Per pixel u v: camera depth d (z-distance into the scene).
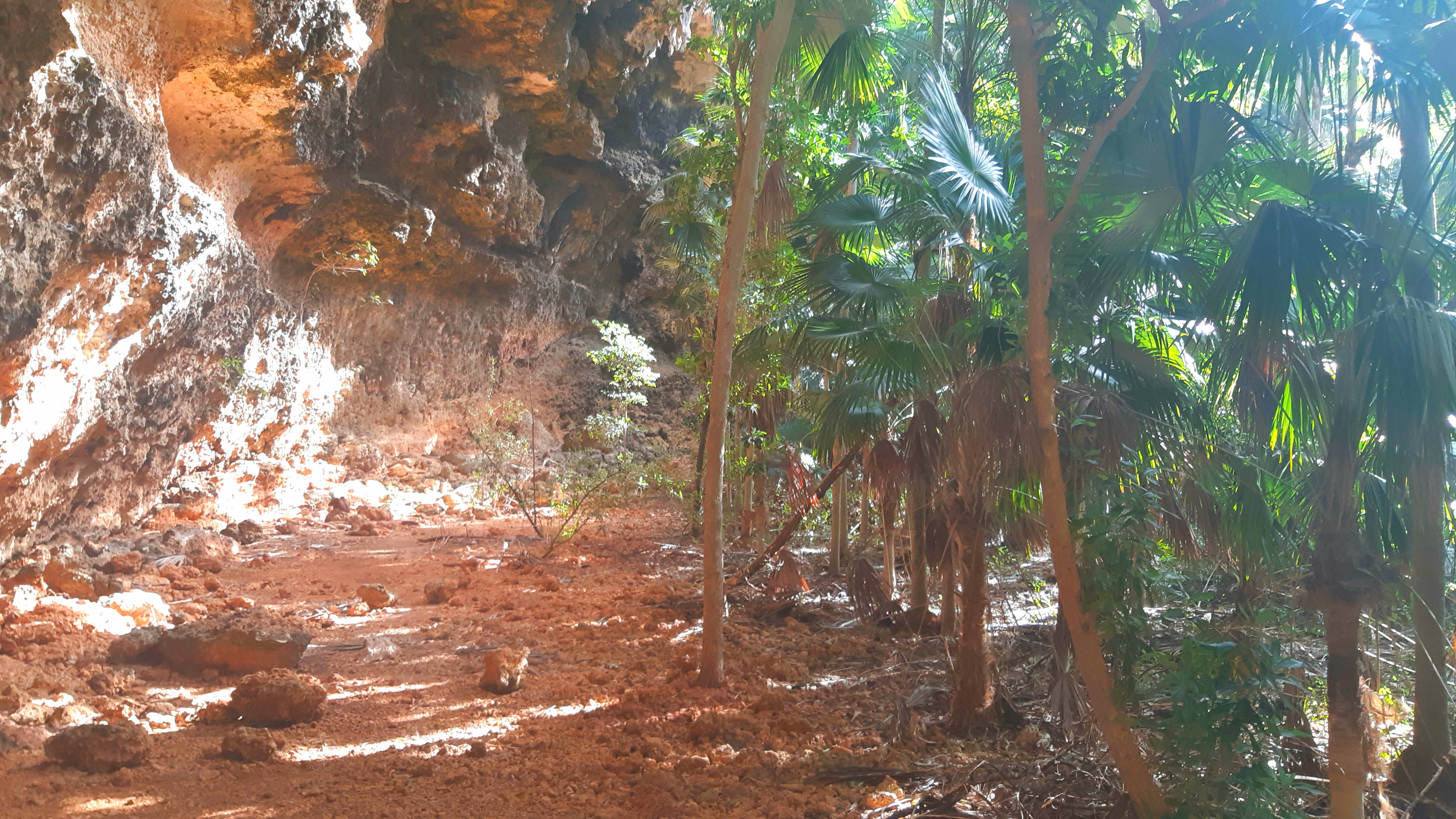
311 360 14.12
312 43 9.56
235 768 4.98
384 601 8.97
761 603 9.21
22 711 5.38
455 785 4.82
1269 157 4.53
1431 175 4.24
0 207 6.50
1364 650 4.55
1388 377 3.84
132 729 4.99
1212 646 3.82
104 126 7.10
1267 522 4.79
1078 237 4.68
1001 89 7.07
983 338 5.24
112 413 9.24
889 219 6.54
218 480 12.55
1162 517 5.00
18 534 8.39
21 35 6.10
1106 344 5.07
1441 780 4.23
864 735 5.68
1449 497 4.47
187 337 10.19
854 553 11.01
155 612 7.78
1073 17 4.80
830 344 6.04
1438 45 3.92
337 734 5.59
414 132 13.71
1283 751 4.49
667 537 13.32
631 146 18.84
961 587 6.62
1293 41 4.05
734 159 8.80
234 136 9.98
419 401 16.95
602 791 4.78
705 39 8.55
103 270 7.82
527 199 16.36
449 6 13.13
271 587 9.51
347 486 15.06
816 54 7.70
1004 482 5.00
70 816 4.31
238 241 10.83
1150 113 4.39
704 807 4.59
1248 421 4.25
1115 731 3.98
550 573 10.77
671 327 21.27
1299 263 3.88
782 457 9.75
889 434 6.89
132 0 7.49
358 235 13.52
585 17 15.73
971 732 5.73
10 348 6.91
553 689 6.54
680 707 6.12
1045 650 7.08
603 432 14.63
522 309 18.14
